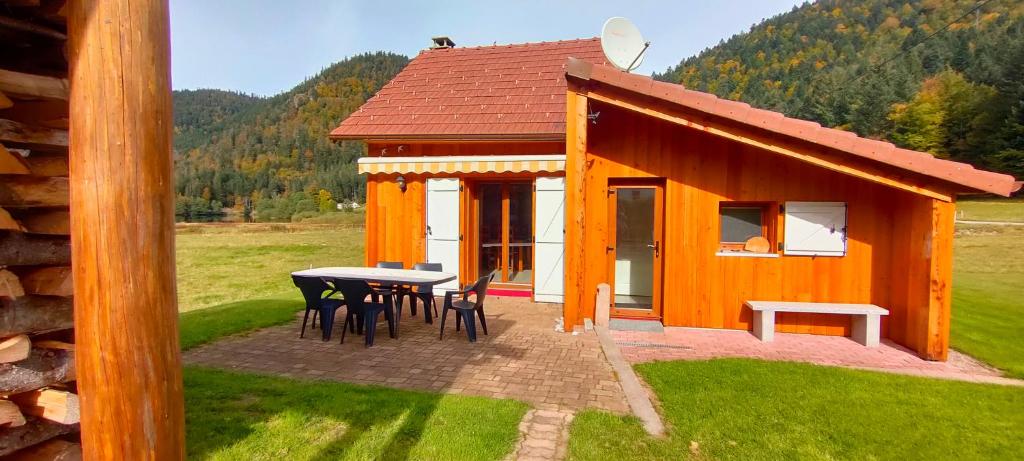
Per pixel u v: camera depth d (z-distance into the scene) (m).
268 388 6.08
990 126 66.31
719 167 9.69
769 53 131.12
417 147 12.83
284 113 145.25
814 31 129.75
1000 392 6.48
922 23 105.38
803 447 4.94
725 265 9.73
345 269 9.89
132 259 2.02
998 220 40.09
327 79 155.75
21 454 2.58
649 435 5.10
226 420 5.15
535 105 13.18
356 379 6.58
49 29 2.48
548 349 8.10
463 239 12.60
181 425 2.24
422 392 6.08
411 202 12.89
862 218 9.25
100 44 1.97
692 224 9.81
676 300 9.90
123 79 1.98
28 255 2.44
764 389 6.40
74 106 2.01
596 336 8.93
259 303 12.15
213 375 6.59
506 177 12.70
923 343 8.17
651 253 10.31
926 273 8.14
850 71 91.50
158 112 2.09
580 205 9.27
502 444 4.75
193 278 21.38
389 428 5.04
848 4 133.50
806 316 9.52
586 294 10.24
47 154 2.66
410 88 15.11
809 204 9.38
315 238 41.53
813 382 6.68
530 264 12.79
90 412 2.06
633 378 6.67
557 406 5.78
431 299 9.98
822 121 85.25
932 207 8.01
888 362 7.92
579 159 9.23
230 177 114.75
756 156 9.55
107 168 1.98
